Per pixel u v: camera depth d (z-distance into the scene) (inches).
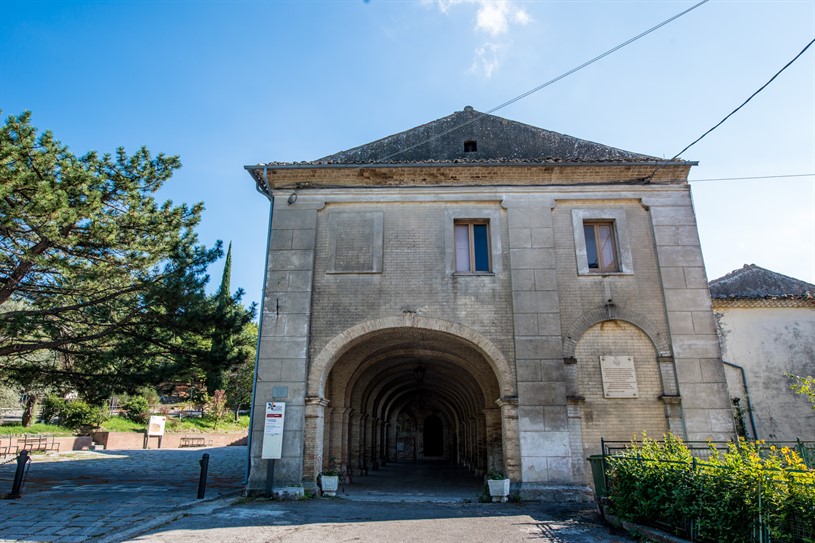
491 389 614.2
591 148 590.6
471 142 608.4
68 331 633.6
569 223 544.1
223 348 625.6
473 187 553.0
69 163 530.3
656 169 549.3
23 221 509.4
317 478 485.7
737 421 563.5
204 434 1424.7
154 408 1688.0
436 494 535.2
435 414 1443.2
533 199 547.2
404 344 619.2
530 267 522.9
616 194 548.1
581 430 479.2
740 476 245.0
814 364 580.4
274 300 517.0
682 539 266.2
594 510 404.5
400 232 541.6
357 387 751.1
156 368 616.1
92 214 522.3
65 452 994.7
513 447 475.8
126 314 605.0
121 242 576.1
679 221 538.3
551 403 482.3
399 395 1075.9
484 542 299.0
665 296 513.0
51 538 294.2
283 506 421.7
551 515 387.9
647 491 305.0
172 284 565.6
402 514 392.5
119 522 335.9
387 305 517.0
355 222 545.3
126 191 597.6
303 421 482.9
